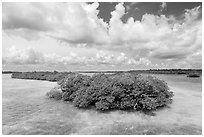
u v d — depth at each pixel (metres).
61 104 7.46
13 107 6.86
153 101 6.27
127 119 5.36
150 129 4.53
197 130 4.45
